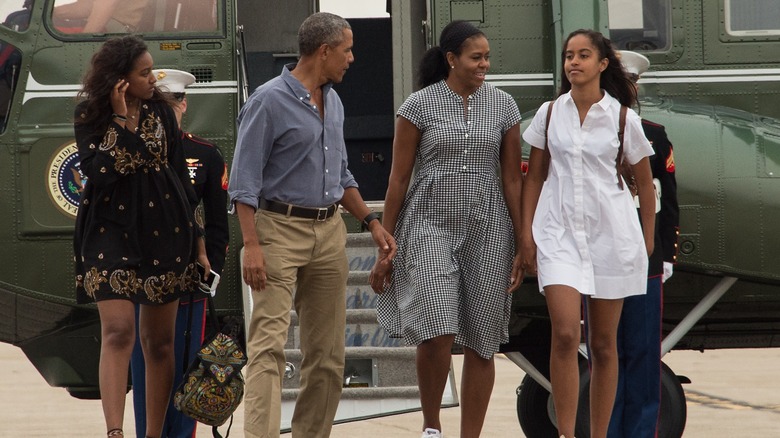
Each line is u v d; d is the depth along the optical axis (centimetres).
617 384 2075
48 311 2544
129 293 1859
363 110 3197
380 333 2398
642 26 2686
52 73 2536
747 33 2684
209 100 2567
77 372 2619
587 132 1891
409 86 2728
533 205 1956
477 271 1997
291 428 2083
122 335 1841
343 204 2064
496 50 2667
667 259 2108
